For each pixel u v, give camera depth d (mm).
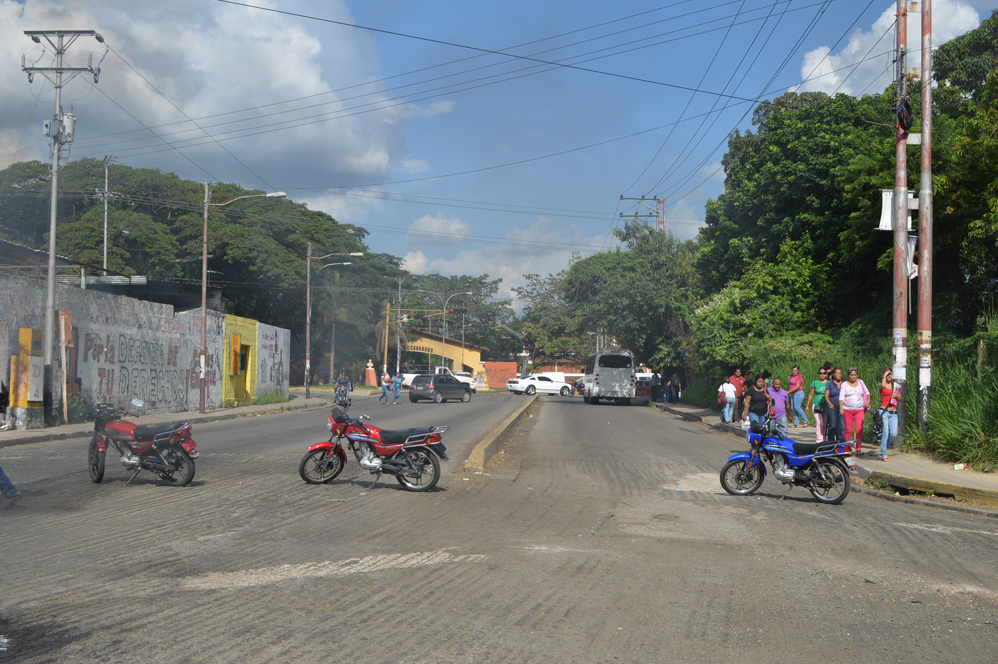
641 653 4250
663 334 43688
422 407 35750
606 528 7809
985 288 20125
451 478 11062
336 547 6547
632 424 25344
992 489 10094
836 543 7348
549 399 50344
